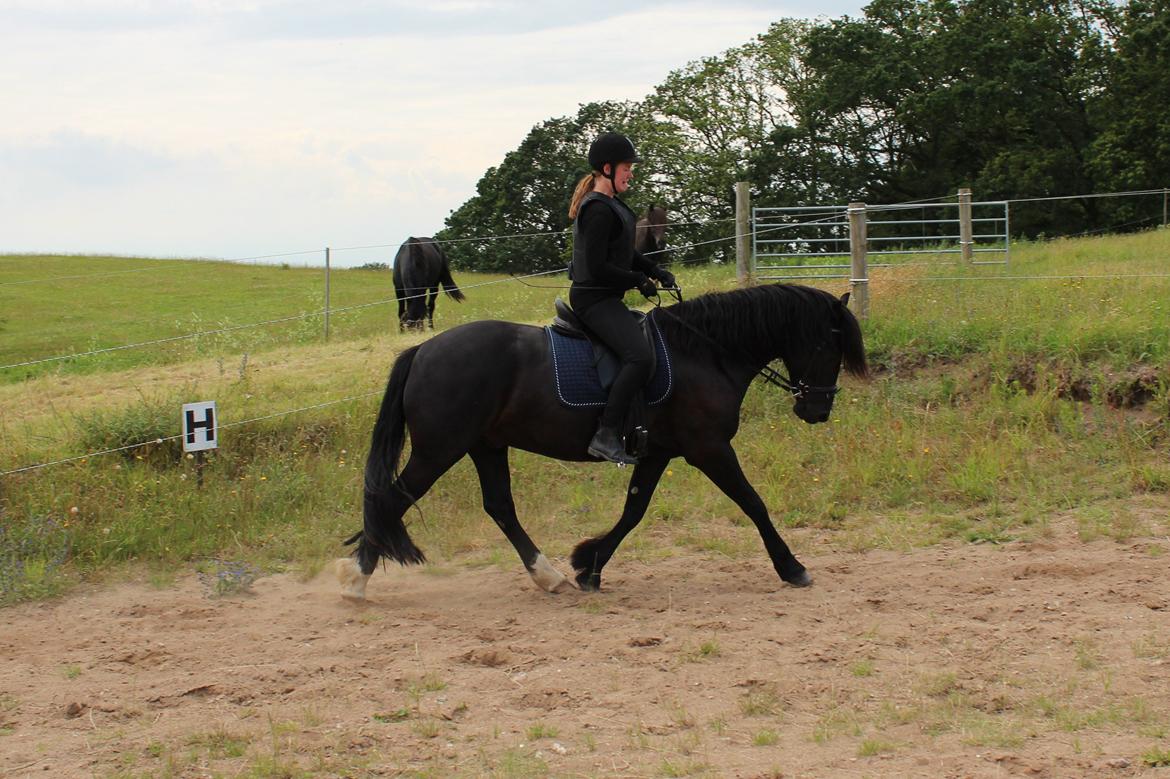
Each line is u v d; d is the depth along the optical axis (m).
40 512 7.76
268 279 31.77
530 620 5.97
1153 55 33.91
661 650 5.35
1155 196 33.47
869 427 9.29
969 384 9.79
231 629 5.98
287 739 4.39
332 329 16.17
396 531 6.12
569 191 44.41
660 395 6.16
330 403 9.98
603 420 6.00
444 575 7.06
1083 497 7.68
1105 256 16.64
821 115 38.66
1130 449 8.23
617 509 8.24
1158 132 33.34
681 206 39.84
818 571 6.71
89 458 8.66
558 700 4.75
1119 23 38.31
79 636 5.93
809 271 13.99
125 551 7.42
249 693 4.94
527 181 45.91
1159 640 5.16
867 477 8.34
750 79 41.44
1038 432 8.77
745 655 5.24
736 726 4.43
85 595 6.77
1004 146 38.19
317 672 5.20
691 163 39.22
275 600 6.53
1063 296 11.38
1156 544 6.68
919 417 9.38
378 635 5.79
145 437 9.02
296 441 9.34
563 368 6.07
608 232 5.91
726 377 6.38
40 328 21.64
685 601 6.24
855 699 4.66
